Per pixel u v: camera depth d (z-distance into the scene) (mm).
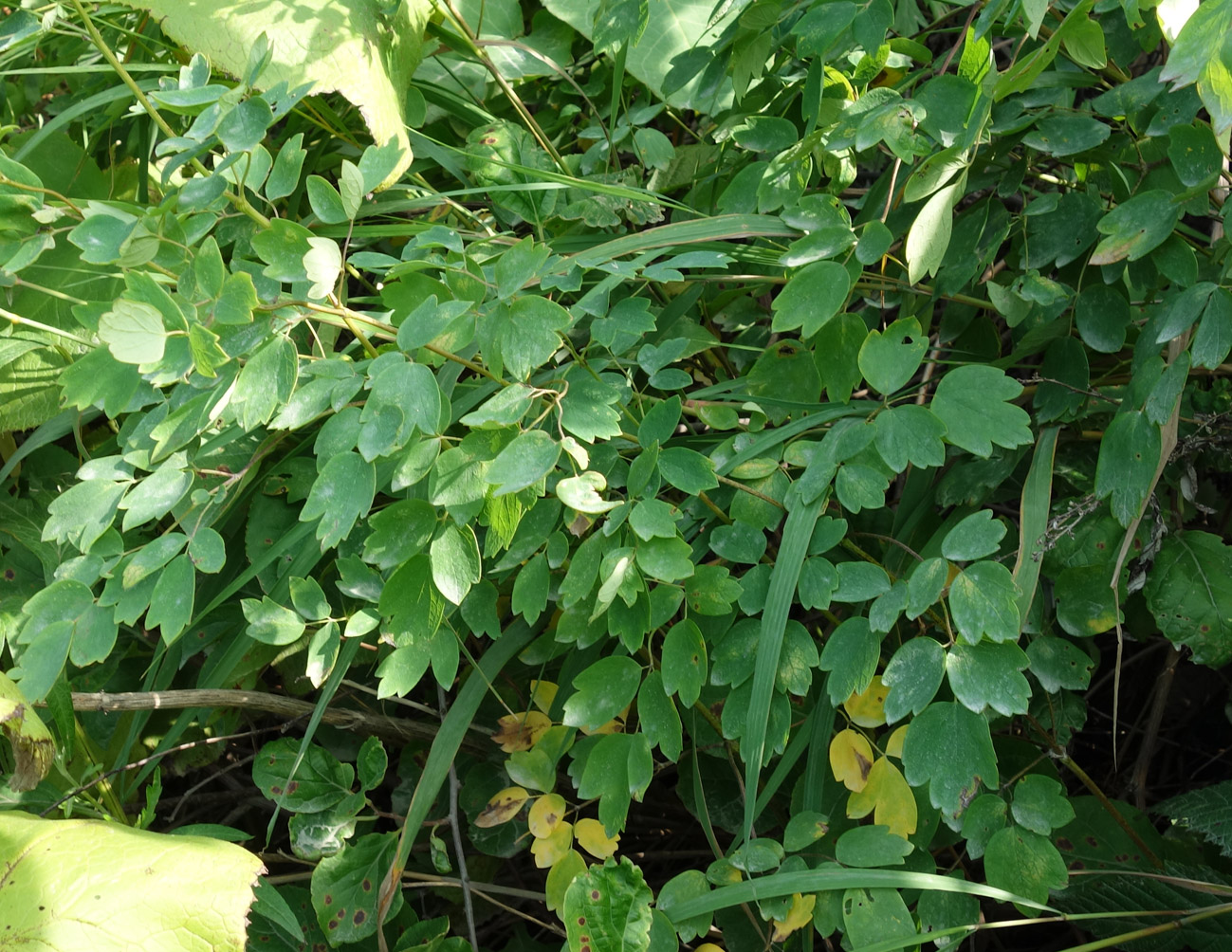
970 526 1062
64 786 1275
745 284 1459
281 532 1344
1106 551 1241
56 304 1478
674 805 1553
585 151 1867
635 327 1140
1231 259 1080
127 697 1211
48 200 1211
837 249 1188
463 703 1222
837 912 1061
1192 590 1231
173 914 917
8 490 1542
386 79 1505
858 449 1111
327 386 1038
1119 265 1199
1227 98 847
